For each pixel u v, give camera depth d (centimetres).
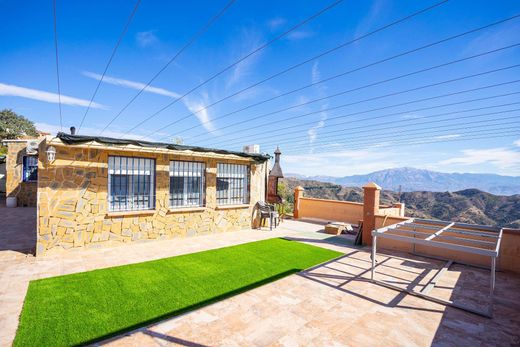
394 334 400
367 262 754
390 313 463
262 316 437
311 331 399
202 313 440
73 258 701
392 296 532
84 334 369
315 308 471
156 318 418
